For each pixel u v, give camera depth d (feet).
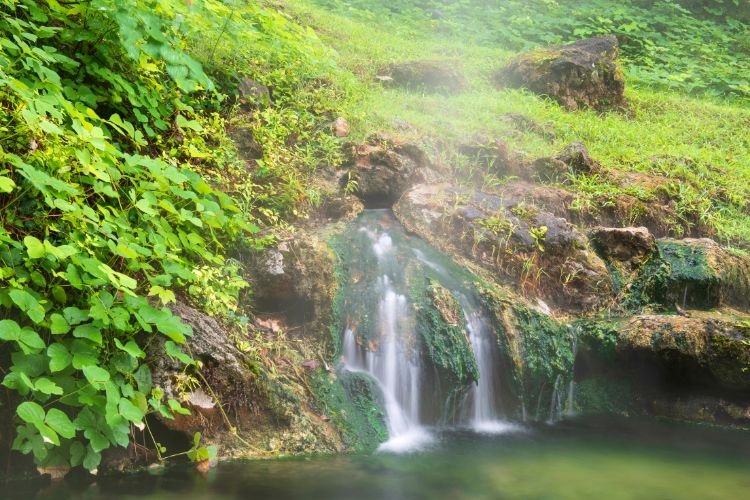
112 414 11.10
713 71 41.68
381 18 40.65
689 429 17.20
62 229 12.75
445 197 20.29
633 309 19.70
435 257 18.66
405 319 16.61
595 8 47.42
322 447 14.26
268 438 14.06
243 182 18.60
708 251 20.62
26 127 12.41
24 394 11.21
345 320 16.57
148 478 12.41
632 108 34.06
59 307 12.37
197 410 13.33
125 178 14.78
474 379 16.52
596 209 22.39
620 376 18.81
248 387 14.01
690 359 17.75
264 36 21.59
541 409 17.81
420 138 22.81
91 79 16.34
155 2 16.39
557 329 18.13
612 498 12.57
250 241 16.56
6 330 10.63
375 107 24.66
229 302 15.46
